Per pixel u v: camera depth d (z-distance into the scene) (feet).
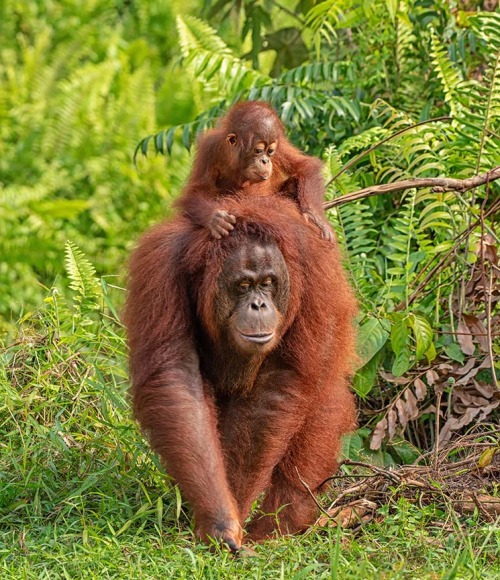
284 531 39.99
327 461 40.96
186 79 102.99
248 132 46.29
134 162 65.62
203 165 48.47
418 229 53.88
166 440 35.60
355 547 34.65
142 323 37.73
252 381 38.83
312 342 39.24
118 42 108.37
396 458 49.57
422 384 48.73
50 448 44.57
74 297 51.88
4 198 91.25
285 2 96.99
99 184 96.43
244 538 39.32
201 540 35.27
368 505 40.86
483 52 62.54
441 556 34.88
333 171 56.44
